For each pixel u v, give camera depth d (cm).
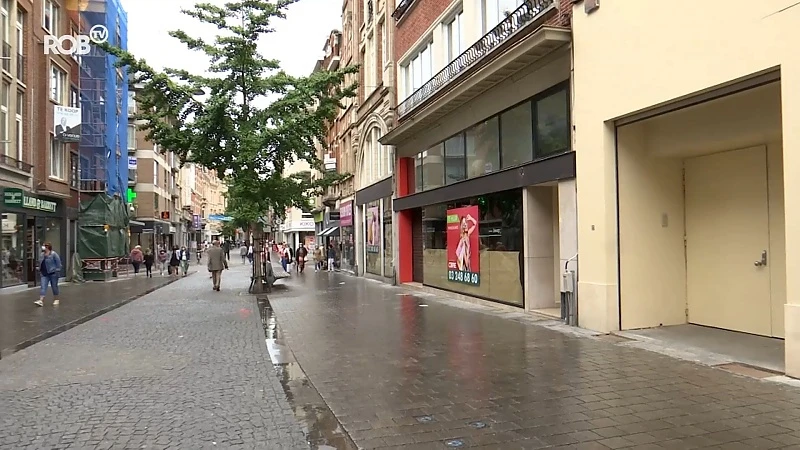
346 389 625
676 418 493
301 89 1858
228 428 506
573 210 993
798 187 593
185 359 810
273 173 1956
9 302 1684
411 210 2073
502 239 1281
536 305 1167
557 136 1057
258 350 870
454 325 1048
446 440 460
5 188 2089
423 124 1628
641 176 923
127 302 1672
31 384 676
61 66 2678
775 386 575
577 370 671
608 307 897
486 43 1287
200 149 1828
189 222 7675
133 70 1723
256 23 1795
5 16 2178
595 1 909
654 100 791
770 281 805
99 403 590
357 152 2792
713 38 696
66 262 2712
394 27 2098
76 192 2911
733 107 793
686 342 799
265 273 2070
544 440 452
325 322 1141
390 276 2195
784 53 607
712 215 898
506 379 641
